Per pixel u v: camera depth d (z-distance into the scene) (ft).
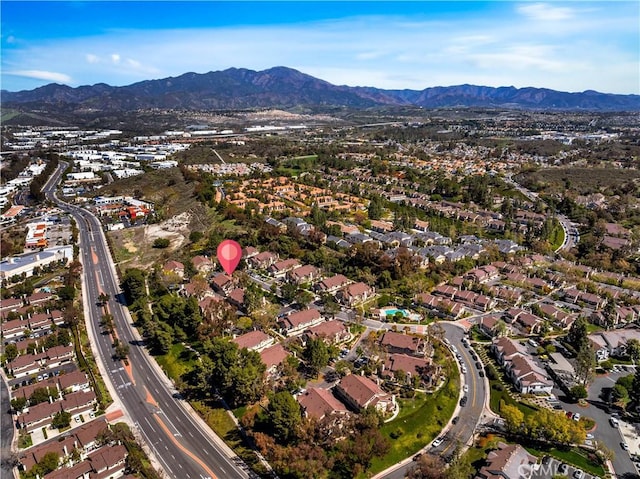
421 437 420.77
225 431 435.12
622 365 540.52
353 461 374.63
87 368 533.14
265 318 595.06
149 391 499.92
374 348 529.45
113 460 387.34
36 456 394.11
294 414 407.23
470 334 597.93
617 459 394.52
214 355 506.07
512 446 392.47
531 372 490.49
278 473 383.86
